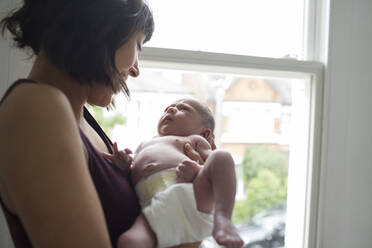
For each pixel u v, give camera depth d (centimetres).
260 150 374
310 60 132
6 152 47
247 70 125
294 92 141
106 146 88
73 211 48
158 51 113
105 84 64
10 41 98
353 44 130
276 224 323
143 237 66
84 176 52
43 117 49
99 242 51
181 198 71
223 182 68
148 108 311
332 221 130
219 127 287
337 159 130
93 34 59
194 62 116
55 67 63
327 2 128
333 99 129
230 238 59
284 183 368
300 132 136
